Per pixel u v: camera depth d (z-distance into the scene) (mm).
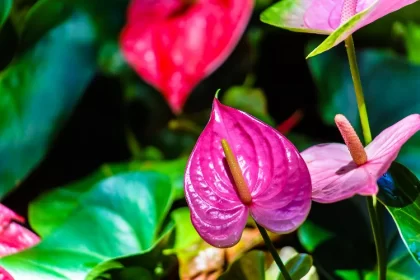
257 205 968
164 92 1123
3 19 1196
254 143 985
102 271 1104
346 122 963
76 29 1255
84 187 1228
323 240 1164
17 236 1107
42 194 1211
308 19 1036
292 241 1197
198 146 986
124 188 1175
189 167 979
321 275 1154
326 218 1185
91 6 1252
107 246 1140
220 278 1080
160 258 1135
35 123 1232
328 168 990
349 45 1017
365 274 1139
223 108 986
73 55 1254
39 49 1246
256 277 1077
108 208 1165
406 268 1133
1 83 1233
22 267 1110
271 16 1044
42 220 1169
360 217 1188
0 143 1221
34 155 1228
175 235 1173
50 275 1110
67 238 1144
